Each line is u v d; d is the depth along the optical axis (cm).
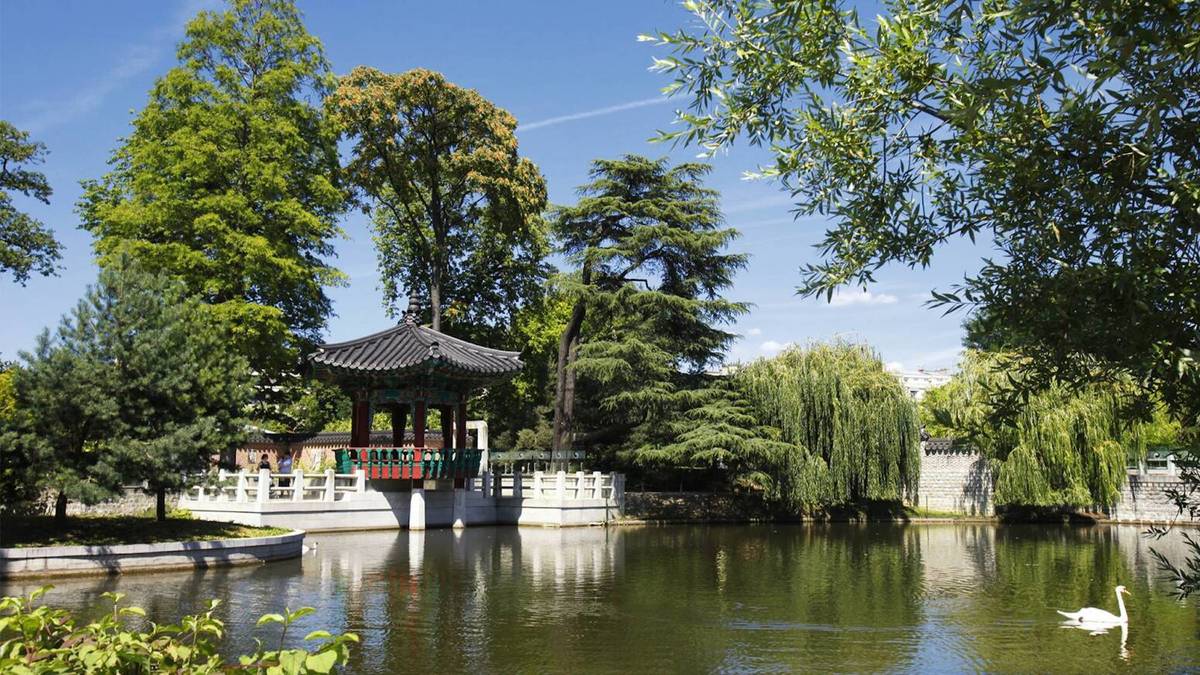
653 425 3547
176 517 2281
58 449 1694
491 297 4269
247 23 3244
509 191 3662
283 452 4409
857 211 551
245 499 2495
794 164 577
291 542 2000
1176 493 494
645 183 3712
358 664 1023
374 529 2777
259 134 3083
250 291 3161
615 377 3422
